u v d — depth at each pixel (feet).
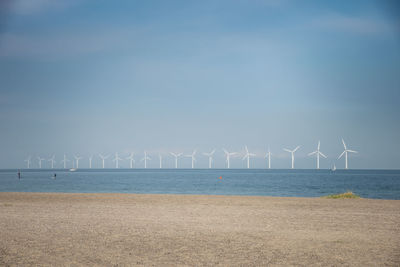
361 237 43.78
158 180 321.73
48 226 51.49
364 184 247.29
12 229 48.83
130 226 51.67
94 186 221.87
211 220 58.18
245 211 70.85
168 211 70.69
